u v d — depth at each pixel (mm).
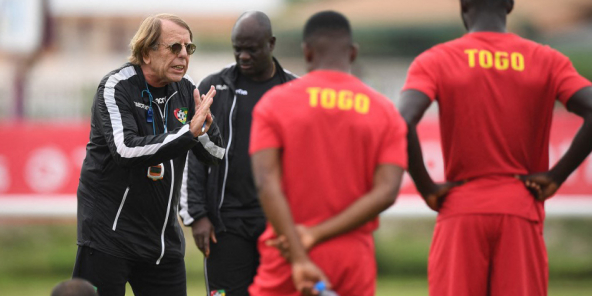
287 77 20578
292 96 12938
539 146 15672
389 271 51156
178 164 17844
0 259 50000
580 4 70500
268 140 12781
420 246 51750
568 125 40969
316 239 12578
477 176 15414
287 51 66375
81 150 41188
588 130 15070
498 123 15242
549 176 15461
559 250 52156
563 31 70875
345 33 13383
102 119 16812
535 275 15406
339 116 12859
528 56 15445
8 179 41188
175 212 18000
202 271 46875
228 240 19734
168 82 17531
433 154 40031
